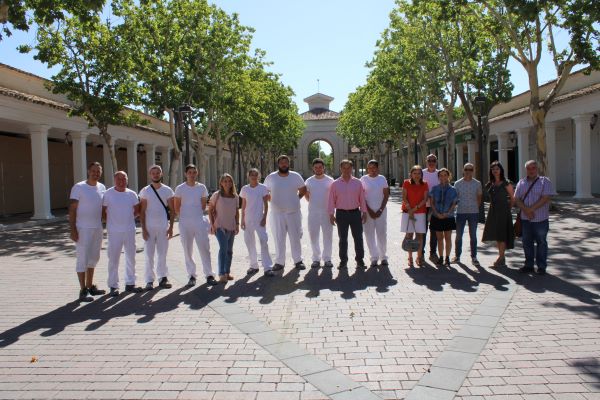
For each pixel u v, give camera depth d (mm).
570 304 6281
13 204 24625
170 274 8977
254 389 4082
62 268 9836
